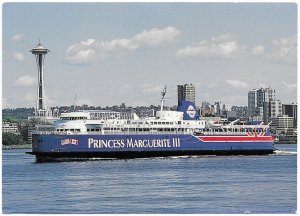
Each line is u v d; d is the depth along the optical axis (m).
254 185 150.00
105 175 169.62
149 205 124.06
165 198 131.75
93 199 131.25
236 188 145.38
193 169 184.00
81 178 163.88
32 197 134.75
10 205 126.44
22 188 147.62
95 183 154.25
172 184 152.00
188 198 131.75
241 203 126.44
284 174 171.88
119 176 167.12
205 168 187.12
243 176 167.12
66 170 182.00
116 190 142.75
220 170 181.75
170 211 118.25
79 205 124.94
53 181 158.62
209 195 135.88
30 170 183.62
